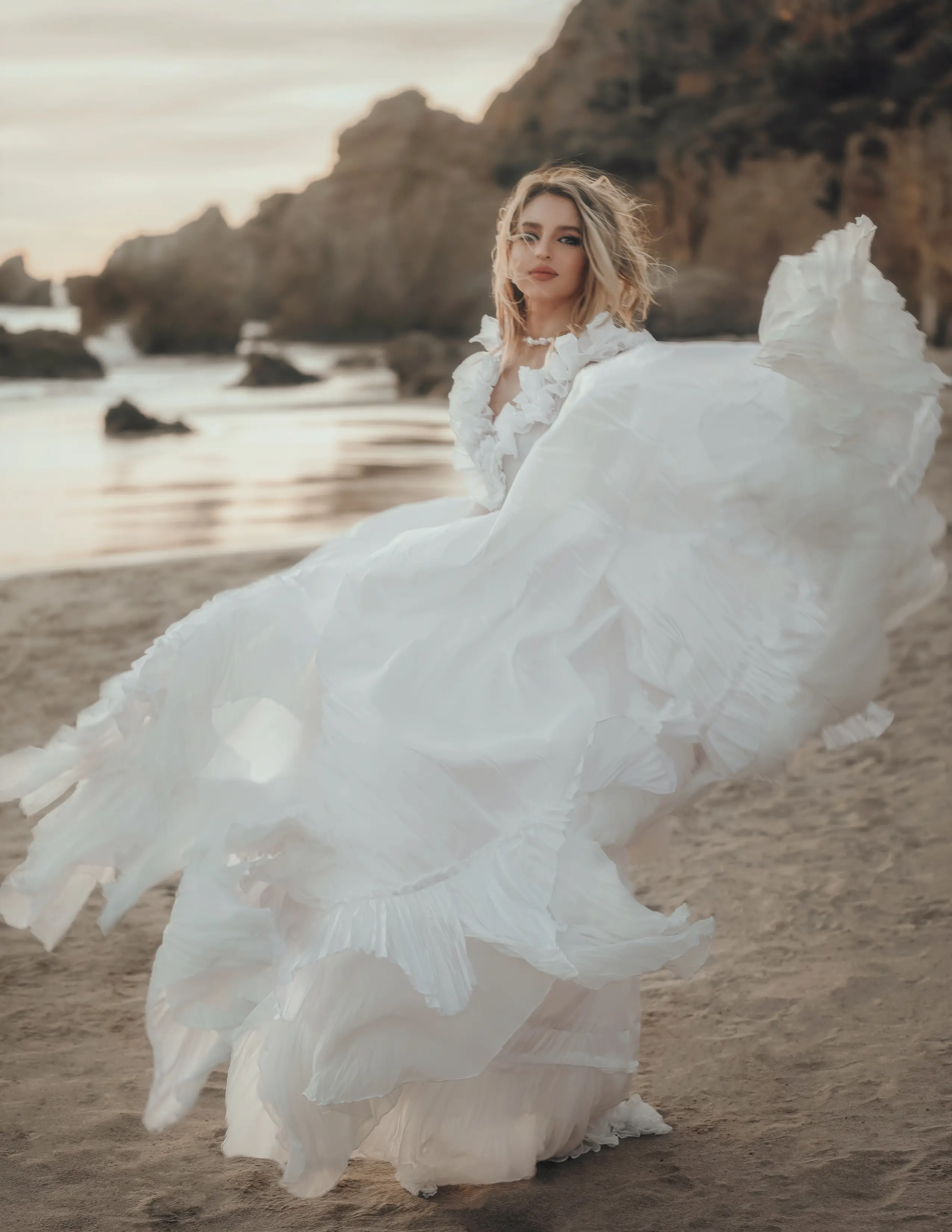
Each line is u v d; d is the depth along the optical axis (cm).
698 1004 394
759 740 293
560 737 282
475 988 266
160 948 265
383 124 6094
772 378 301
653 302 342
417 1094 283
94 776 305
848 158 3841
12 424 2667
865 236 292
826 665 292
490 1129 286
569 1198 290
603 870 276
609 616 298
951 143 3519
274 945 261
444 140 6075
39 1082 358
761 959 419
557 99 5719
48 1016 400
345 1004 263
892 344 295
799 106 4069
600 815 281
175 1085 273
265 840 272
